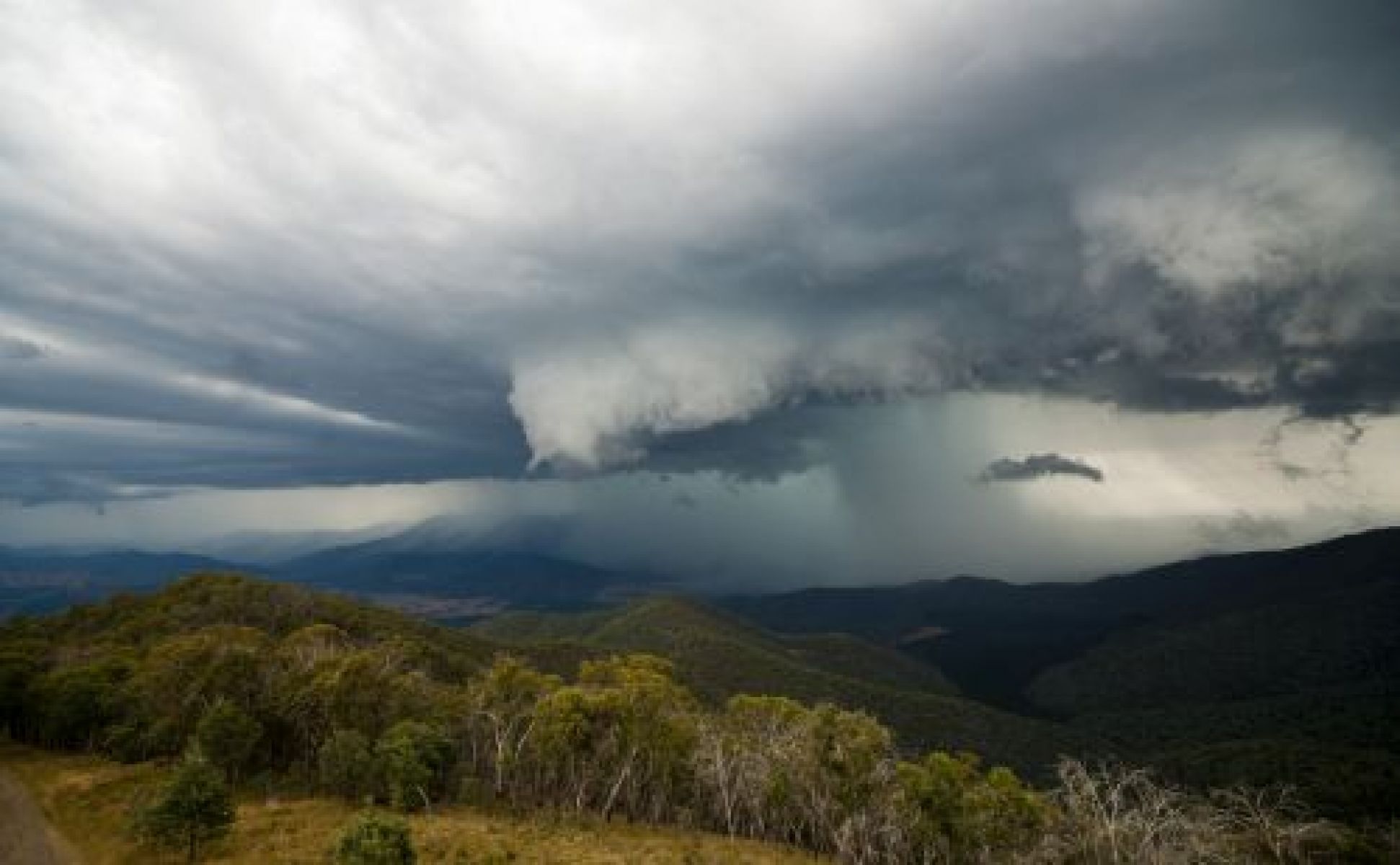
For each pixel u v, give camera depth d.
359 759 78.69
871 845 84.00
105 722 97.44
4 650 124.50
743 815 95.62
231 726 81.25
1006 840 77.94
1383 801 157.62
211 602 156.38
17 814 71.19
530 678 102.62
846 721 89.38
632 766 93.25
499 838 68.75
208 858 59.62
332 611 167.25
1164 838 66.62
